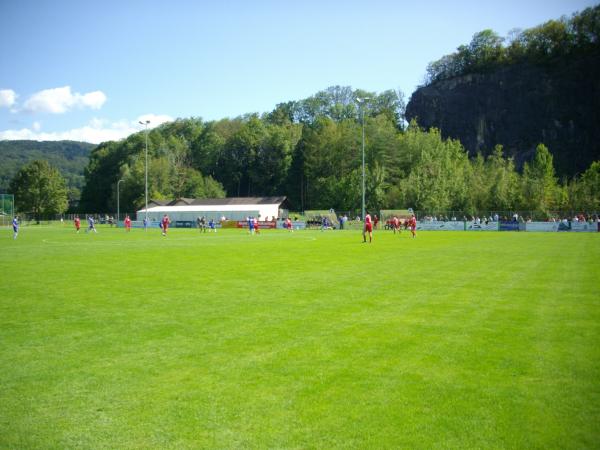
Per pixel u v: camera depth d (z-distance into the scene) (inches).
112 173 5113.2
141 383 240.7
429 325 353.1
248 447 180.1
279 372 255.3
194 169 4911.4
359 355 283.4
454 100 5280.5
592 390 229.6
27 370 259.6
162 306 424.8
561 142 4594.0
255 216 3144.7
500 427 193.9
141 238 1601.9
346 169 4074.8
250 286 531.8
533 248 1065.5
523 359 273.9
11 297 469.4
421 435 188.1
